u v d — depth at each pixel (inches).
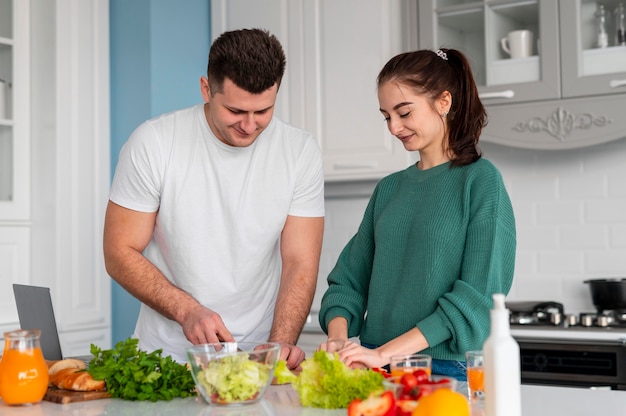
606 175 132.0
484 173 67.0
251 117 71.7
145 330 83.4
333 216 152.9
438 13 131.3
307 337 134.0
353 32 136.0
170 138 79.3
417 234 68.5
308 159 83.4
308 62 139.3
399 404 45.4
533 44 125.1
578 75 120.1
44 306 69.9
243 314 83.4
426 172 70.8
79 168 134.8
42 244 133.0
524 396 59.1
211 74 72.0
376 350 62.7
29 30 135.4
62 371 62.7
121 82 139.6
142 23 137.3
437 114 69.1
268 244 82.6
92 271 136.1
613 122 118.0
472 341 63.2
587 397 58.3
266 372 55.9
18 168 133.7
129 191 79.0
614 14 119.3
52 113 131.6
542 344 113.4
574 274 133.8
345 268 76.8
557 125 121.6
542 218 136.2
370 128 134.5
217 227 80.4
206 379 54.8
